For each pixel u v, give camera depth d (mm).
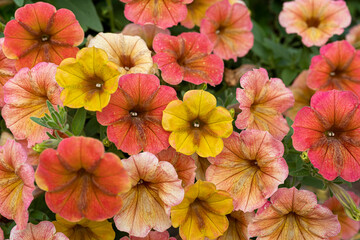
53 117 439
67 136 478
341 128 469
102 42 480
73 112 496
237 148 463
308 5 599
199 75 493
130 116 452
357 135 467
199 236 460
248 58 667
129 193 445
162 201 443
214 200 457
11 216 445
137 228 443
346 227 555
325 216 466
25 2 544
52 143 440
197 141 453
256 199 460
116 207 418
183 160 460
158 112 452
